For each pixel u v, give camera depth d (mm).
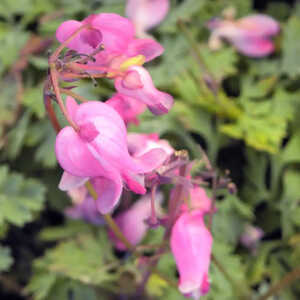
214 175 231
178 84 321
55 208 323
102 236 303
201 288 216
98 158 192
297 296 304
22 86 324
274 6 397
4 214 295
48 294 294
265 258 310
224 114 320
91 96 310
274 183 321
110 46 206
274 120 319
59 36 208
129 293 283
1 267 294
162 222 229
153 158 199
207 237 219
